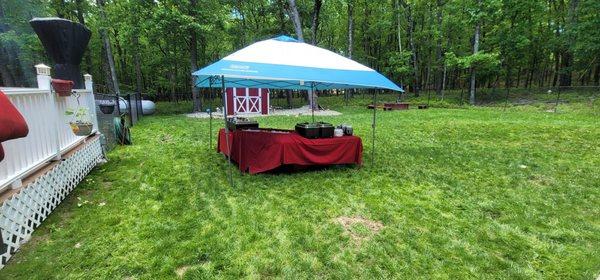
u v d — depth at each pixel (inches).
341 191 165.0
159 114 644.7
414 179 186.9
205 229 119.4
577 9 692.7
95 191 159.9
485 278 92.5
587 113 510.9
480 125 401.7
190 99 1005.2
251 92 632.4
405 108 693.3
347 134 215.0
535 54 866.8
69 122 165.9
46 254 100.9
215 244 108.3
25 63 443.5
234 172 196.4
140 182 174.4
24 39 437.4
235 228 120.3
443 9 871.7
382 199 154.1
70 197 150.2
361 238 115.1
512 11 725.3
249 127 223.3
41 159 130.0
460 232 120.6
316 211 138.1
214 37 716.7
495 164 220.5
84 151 181.6
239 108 629.0
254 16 911.7
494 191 166.7
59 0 619.8
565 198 156.4
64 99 162.4
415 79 961.5
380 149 268.5
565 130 343.9
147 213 133.9
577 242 114.2
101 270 93.4
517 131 349.4
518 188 171.3
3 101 65.9
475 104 762.2
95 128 214.4
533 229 123.4
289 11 700.7
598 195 159.8
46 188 128.7
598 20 609.3
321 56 190.4
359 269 95.7
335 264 97.6
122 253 102.4
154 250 104.0
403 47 1082.7
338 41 1149.1
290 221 127.3
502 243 113.0
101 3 619.5
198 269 94.0
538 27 800.9
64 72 205.9
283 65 168.2
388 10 986.1
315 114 608.1
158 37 604.7
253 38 866.1
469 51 917.2
